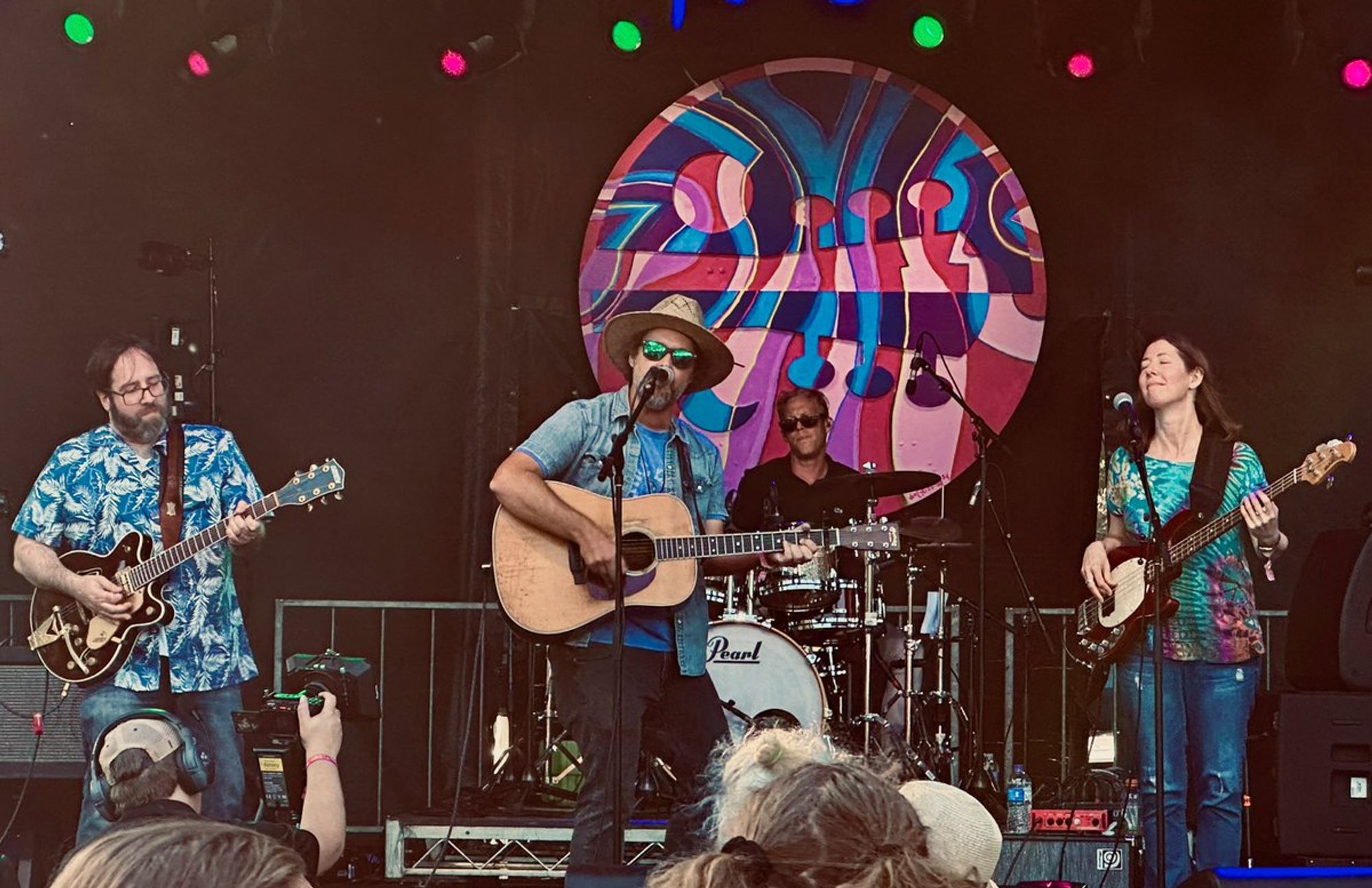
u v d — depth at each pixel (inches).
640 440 183.6
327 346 293.6
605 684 173.2
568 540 176.1
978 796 232.2
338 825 128.8
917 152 293.9
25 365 289.6
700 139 295.7
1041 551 286.8
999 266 291.3
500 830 222.4
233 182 295.3
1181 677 191.5
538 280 294.8
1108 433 285.7
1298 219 289.1
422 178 296.4
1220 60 290.7
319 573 289.4
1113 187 291.4
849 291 292.8
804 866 60.2
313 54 296.8
